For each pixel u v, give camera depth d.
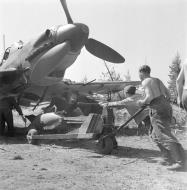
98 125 6.96
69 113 10.69
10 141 8.73
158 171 5.46
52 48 9.05
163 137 5.65
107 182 4.80
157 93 5.75
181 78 5.32
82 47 9.38
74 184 4.68
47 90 10.54
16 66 9.79
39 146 7.85
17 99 9.95
